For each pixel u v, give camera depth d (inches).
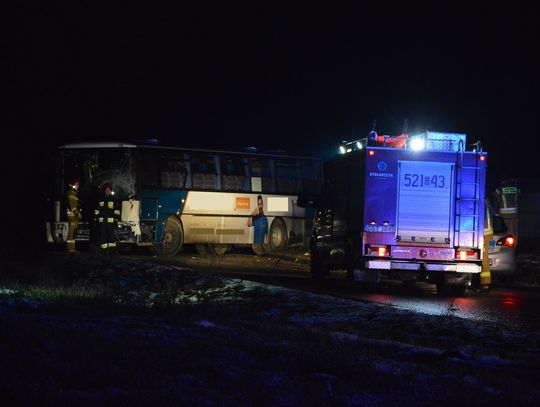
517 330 524.4
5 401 252.8
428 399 307.3
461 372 361.4
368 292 778.8
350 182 807.1
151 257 1128.8
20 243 1195.9
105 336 373.7
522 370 375.2
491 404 305.9
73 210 1061.1
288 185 1285.7
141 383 290.2
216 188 1200.2
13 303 480.1
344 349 387.9
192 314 504.4
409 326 505.4
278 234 1278.3
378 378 332.2
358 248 773.3
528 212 1557.6
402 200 765.3
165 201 1144.2
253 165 1246.3
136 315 487.2
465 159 770.8
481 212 771.4
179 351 355.6
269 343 395.5
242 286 675.4
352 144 815.1
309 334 440.5
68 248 1057.5
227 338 403.2
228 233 1211.9
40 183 1518.2
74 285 605.3
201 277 743.7
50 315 445.7
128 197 1116.5
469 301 738.8
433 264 764.6
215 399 279.4
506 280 993.5
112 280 713.0
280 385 309.6
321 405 284.0
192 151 1180.5
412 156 765.9
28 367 296.5
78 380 288.8
